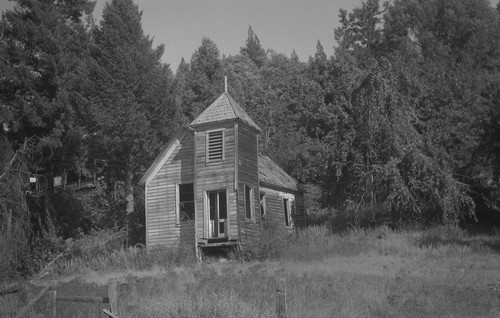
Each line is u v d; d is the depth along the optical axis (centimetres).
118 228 4050
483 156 3434
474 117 3556
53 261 3278
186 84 6378
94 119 3825
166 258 3003
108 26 4169
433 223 3391
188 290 1808
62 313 1609
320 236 3153
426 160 3269
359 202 3519
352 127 3562
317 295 1678
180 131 3406
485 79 4375
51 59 3478
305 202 4419
